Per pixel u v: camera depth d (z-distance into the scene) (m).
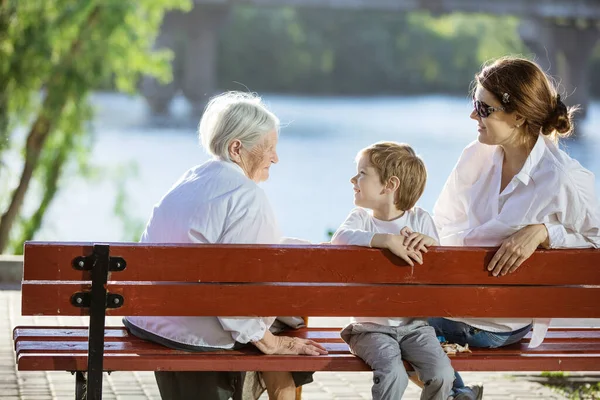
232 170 8.35
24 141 29.17
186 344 8.16
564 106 8.70
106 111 117.75
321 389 12.23
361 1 104.19
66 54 28.39
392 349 8.24
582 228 8.58
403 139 96.88
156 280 7.80
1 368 12.49
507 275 8.34
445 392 8.25
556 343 9.02
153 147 82.94
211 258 7.85
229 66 171.25
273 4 105.44
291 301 8.05
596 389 12.51
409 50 176.88
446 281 8.27
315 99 164.62
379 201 8.68
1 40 26.72
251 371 8.53
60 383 11.91
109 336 8.49
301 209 54.94
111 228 38.38
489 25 173.75
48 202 29.58
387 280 8.16
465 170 9.31
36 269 7.64
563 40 119.25
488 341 8.76
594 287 8.49
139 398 11.48
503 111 8.64
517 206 8.57
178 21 121.62
